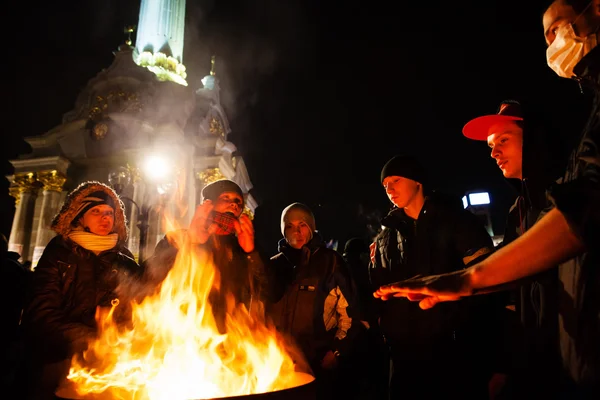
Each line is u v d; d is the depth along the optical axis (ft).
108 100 61.41
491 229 37.40
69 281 9.59
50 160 58.18
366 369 16.25
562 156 6.14
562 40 4.14
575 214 3.30
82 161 59.77
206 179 61.16
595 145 3.45
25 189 58.80
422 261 9.52
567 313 4.00
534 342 4.93
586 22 3.95
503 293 8.27
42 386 8.77
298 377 7.97
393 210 10.98
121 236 11.73
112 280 10.24
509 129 7.25
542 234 3.68
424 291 4.58
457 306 8.87
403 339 9.39
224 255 10.56
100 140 59.47
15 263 12.14
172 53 72.08
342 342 11.45
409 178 10.21
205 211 10.53
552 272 4.53
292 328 11.52
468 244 9.07
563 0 4.13
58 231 10.11
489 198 38.24
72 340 8.65
